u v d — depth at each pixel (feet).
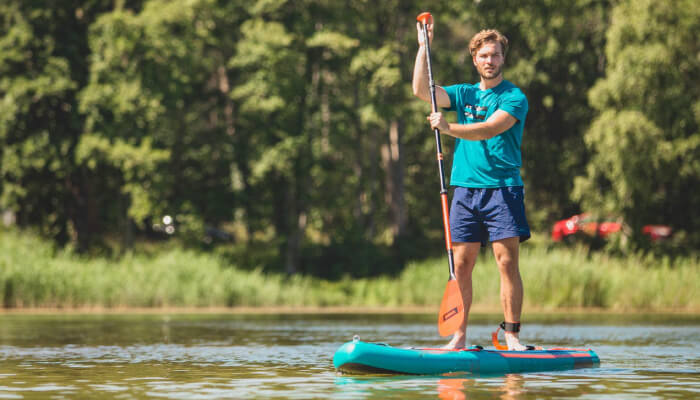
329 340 73.31
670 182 238.07
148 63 223.71
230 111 253.44
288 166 228.22
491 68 46.68
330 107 251.60
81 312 148.56
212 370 46.62
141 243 271.08
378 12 265.13
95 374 44.83
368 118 234.99
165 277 170.40
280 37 226.79
